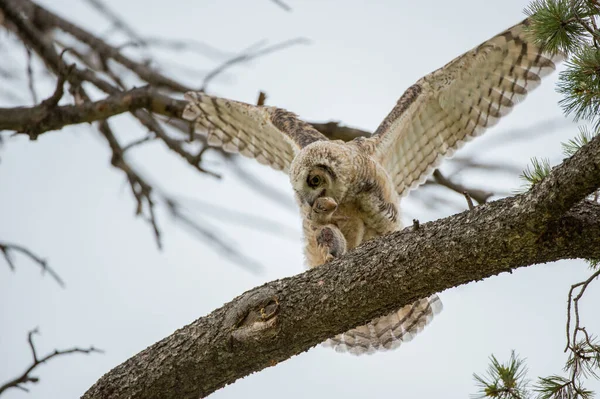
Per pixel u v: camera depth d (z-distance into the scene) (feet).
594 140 23.27
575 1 26.71
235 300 29.35
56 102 43.04
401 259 26.73
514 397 27.25
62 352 32.22
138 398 29.53
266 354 28.66
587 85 25.39
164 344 29.68
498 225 25.08
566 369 27.12
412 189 43.14
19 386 31.53
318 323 27.96
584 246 24.75
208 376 29.30
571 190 23.54
